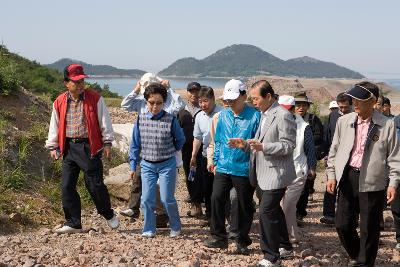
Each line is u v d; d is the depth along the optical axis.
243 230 6.28
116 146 12.45
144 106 7.55
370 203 5.59
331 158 5.92
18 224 7.38
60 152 7.11
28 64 26.48
